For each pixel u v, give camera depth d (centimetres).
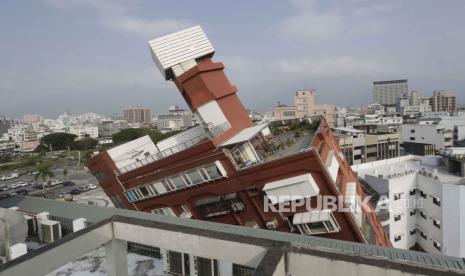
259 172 2573
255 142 3059
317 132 3044
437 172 4156
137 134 18538
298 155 2394
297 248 949
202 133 3688
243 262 1027
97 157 3634
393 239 3875
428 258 1180
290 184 2425
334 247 1384
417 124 10062
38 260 1060
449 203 3369
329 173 2411
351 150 8469
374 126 10506
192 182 2925
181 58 3378
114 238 1311
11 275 984
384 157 9031
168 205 3169
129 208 3488
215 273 2112
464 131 9906
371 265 848
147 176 3212
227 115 3334
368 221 3031
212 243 1083
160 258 2428
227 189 2758
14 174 11238
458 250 3312
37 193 8550
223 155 2683
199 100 3350
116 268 1312
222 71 3538
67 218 2892
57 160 14625
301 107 16088
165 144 3872
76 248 1174
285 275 948
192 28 3481
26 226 2434
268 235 1642
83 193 8288
